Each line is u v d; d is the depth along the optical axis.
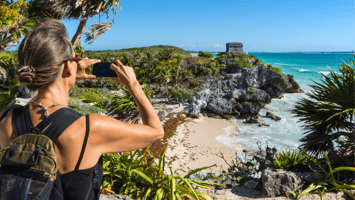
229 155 18.38
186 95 32.28
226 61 53.66
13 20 6.30
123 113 18.20
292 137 22.16
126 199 2.33
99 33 6.64
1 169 0.55
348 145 3.69
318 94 4.18
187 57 46.00
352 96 3.58
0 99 5.32
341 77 3.85
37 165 0.54
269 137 22.36
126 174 2.69
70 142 0.57
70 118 0.60
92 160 0.61
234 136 22.78
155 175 2.81
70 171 0.58
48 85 0.64
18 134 0.59
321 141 4.03
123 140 0.65
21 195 0.52
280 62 134.12
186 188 2.40
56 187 0.58
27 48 0.59
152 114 0.75
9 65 6.50
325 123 3.93
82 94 26.39
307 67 97.38
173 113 28.06
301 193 3.04
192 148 19.48
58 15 7.50
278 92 37.97
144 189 2.67
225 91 33.34
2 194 0.52
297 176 3.42
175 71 35.09
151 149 18.34
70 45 0.69
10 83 6.50
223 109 28.72
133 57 47.69
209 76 43.56
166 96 32.91
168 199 2.53
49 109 0.61
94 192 0.69
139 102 0.75
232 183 4.27
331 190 3.19
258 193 3.47
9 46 6.19
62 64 0.63
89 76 0.75
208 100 31.39
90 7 6.88
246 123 26.83
